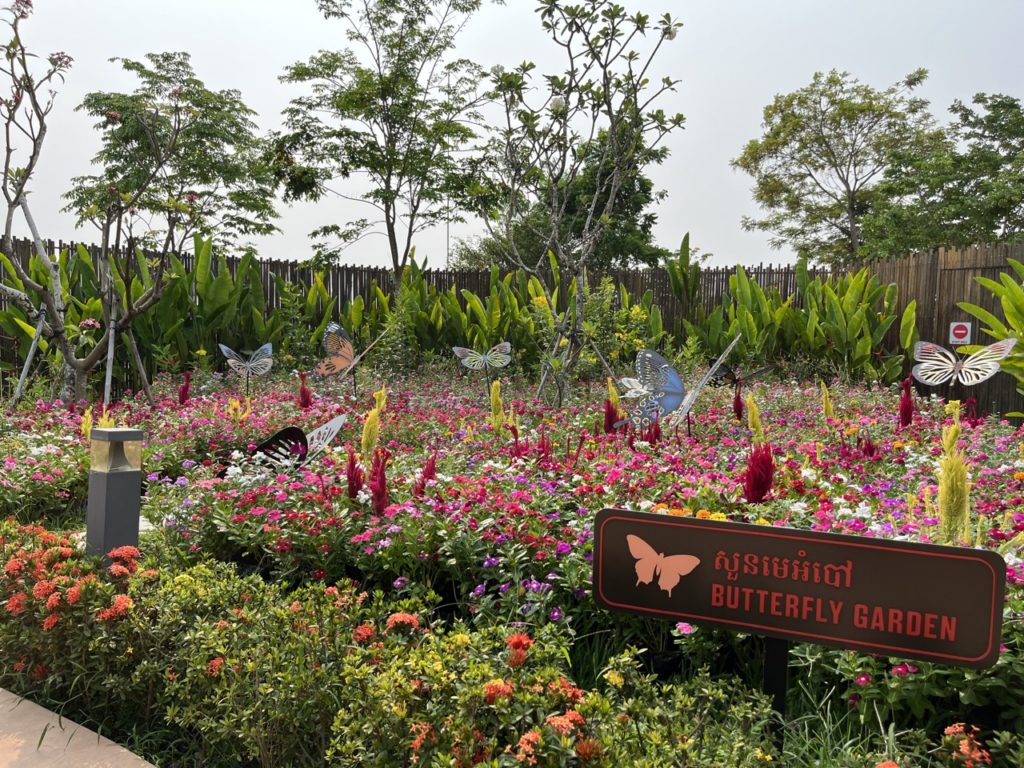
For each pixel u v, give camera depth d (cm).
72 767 229
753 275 1395
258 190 2605
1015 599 242
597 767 167
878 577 189
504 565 318
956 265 1149
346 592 262
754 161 3312
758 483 342
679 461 467
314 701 216
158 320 1097
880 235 2861
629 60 869
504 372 1219
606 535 218
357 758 192
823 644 195
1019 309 773
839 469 468
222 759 235
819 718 234
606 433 617
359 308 1320
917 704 226
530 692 189
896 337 1213
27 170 770
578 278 920
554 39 856
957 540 281
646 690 212
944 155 2720
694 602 208
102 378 1058
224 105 2511
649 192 3028
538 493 376
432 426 703
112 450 313
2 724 253
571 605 311
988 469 462
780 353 1198
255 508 369
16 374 1062
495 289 1339
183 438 637
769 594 200
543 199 1076
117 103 2319
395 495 389
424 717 191
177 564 363
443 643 219
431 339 1313
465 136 2058
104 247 826
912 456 493
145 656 255
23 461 530
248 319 1209
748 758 185
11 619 280
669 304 1448
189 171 2398
